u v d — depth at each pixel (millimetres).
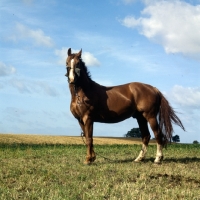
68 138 42094
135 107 11477
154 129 11430
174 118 11578
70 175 8875
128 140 45156
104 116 11250
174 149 18938
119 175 8828
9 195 6723
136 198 6629
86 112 10953
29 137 39938
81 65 10938
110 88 11500
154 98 11453
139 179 8219
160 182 8055
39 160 12242
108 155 14539
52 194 6707
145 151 11922
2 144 24156
